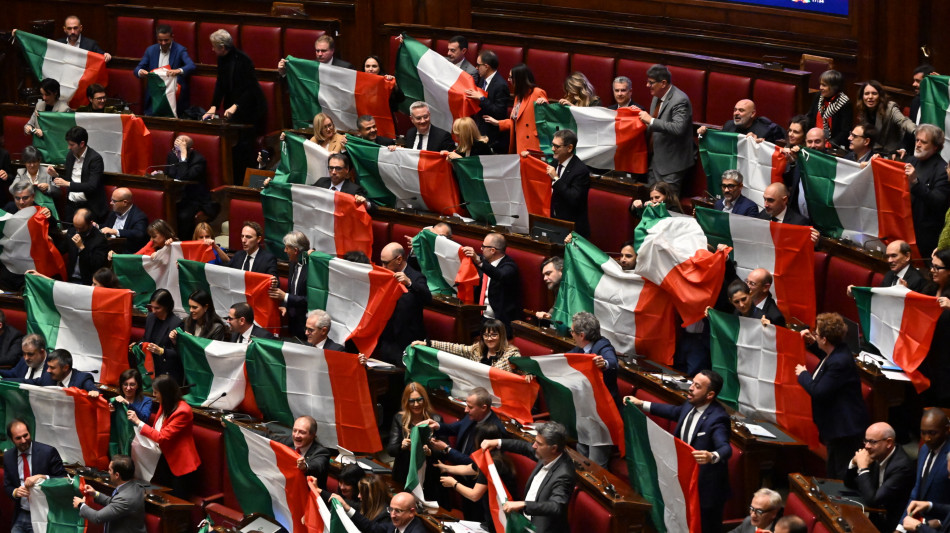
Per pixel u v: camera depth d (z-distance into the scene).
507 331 21.05
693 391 15.90
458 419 18.59
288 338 20.75
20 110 28.73
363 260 20.91
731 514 16.56
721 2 26.86
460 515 17.69
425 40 28.19
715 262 18.52
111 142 26.75
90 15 32.62
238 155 27.16
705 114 24.44
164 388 19.53
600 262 19.59
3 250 24.83
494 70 24.73
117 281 22.92
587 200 22.17
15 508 20.14
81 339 22.53
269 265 22.19
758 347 17.62
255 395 20.05
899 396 16.94
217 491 19.56
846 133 21.70
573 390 17.80
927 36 24.30
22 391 20.83
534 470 15.92
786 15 26.03
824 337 16.14
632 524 15.53
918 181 18.81
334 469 18.62
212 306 21.14
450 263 21.47
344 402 19.52
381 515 16.73
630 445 16.92
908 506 13.91
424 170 23.27
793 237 18.88
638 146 22.59
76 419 20.59
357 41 29.92
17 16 32.75
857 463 14.80
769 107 23.48
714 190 21.50
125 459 18.70
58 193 26.16
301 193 23.59
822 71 25.02
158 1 32.44
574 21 28.62
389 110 25.80
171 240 22.92
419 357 19.16
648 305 19.05
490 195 22.62
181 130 26.92
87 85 28.77
